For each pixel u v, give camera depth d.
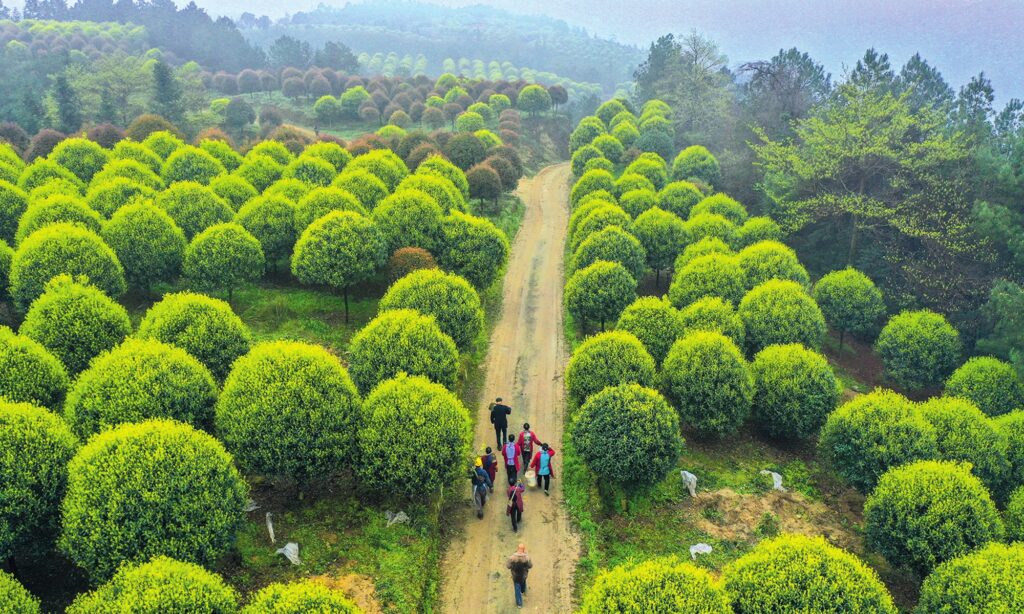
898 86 68.44
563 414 29.97
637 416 23.02
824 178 54.06
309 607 14.45
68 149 52.09
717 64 110.69
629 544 21.69
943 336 36.22
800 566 16.59
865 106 51.22
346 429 21.19
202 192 41.56
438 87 132.38
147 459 16.70
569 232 55.03
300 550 19.50
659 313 31.52
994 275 41.69
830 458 26.06
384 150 59.50
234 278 35.88
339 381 21.70
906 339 36.72
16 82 121.19
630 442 22.55
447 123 114.56
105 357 21.62
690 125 99.50
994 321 38.72
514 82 136.00
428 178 48.28
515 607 18.75
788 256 41.81
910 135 51.75
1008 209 40.94
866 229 52.31
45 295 26.78
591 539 21.56
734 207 55.09
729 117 88.62
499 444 25.81
